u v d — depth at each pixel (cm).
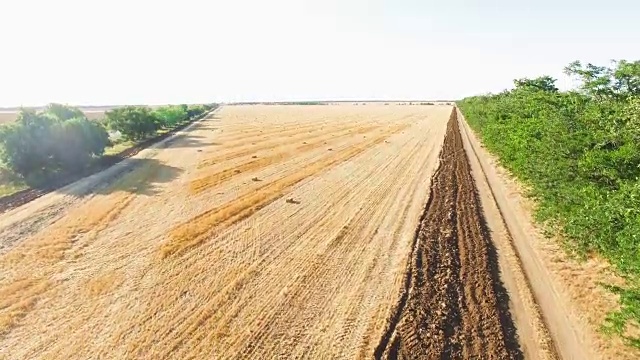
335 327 1123
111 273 1416
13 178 2673
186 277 1394
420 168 3134
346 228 1864
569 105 1944
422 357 993
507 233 1808
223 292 1297
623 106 1532
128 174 2927
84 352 1015
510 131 2828
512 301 1271
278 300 1255
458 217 1986
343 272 1437
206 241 1702
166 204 2195
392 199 2312
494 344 1050
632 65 1719
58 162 2930
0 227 1836
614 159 1426
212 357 999
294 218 1998
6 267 1458
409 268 1445
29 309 1200
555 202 1761
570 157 1694
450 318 1159
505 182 2680
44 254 1562
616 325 1080
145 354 1009
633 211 1179
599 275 1359
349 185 2638
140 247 1633
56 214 2031
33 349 1027
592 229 1409
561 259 1520
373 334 1093
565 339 1092
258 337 1077
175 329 1109
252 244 1677
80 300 1247
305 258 1548
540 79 3575
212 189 2508
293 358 999
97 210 2088
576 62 1903
